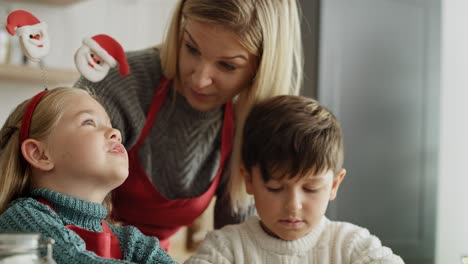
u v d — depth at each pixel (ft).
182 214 4.11
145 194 3.99
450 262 7.90
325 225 3.80
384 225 7.37
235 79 3.68
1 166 2.93
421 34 7.54
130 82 3.84
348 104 6.88
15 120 3.03
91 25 8.12
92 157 2.83
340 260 3.64
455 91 8.07
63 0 7.59
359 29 6.92
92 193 2.92
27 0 7.58
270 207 3.56
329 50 6.64
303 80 6.64
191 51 3.63
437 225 7.86
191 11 3.49
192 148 4.04
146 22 8.54
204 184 4.17
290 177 3.48
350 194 7.06
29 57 3.22
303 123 3.55
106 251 2.87
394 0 7.23
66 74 7.45
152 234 4.18
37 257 2.11
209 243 3.74
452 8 8.05
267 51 3.66
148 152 3.97
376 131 7.19
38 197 2.89
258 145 3.59
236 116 4.08
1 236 2.06
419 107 7.57
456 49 8.09
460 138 8.11
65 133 2.86
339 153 3.68
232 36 3.47
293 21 3.90
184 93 3.86
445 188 7.97
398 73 7.34
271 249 3.67
